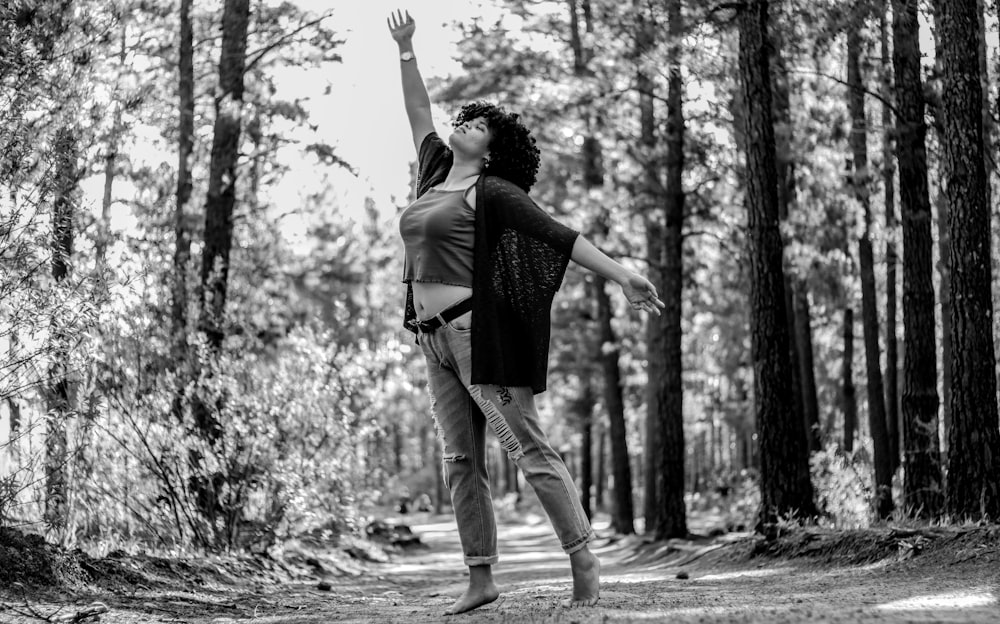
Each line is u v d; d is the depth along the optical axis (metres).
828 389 18.92
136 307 7.44
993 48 10.62
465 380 4.21
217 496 8.79
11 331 5.43
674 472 15.47
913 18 10.58
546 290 4.08
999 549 6.59
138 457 7.35
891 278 13.01
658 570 10.55
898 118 10.62
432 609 5.05
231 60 10.98
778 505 10.64
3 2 5.58
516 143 4.34
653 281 17.59
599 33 13.25
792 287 14.96
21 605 4.82
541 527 33.12
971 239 8.12
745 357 22.06
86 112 6.00
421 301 4.25
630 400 28.45
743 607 4.08
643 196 15.98
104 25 6.09
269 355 11.17
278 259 14.48
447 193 4.27
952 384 8.14
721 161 15.47
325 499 11.04
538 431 4.19
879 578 6.54
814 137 12.97
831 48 11.92
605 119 15.30
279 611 5.58
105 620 4.71
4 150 5.45
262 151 11.01
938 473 9.75
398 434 45.41
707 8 11.42
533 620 3.73
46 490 5.78
